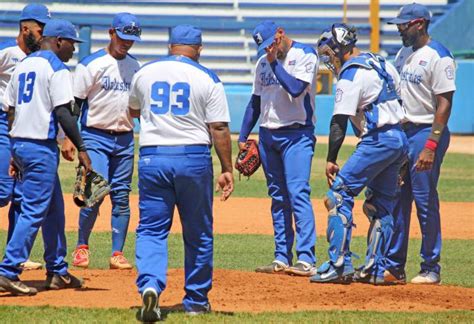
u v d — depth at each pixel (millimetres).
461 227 39531
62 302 21594
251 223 39688
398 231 25578
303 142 26359
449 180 59156
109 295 22641
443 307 21828
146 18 118688
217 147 19234
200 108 19141
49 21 22953
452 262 30922
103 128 26953
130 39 26406
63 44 22703
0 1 114812
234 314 20031
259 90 27094
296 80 25531
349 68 23547
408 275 28125
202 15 120812
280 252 26672
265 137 26781
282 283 24578
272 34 25688
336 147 23625
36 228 21984
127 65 26953
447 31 115500
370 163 23656
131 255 31250
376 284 24594
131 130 27438
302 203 26172
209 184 19422
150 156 19062
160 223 19328
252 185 55781
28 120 21812
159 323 18875
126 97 26844
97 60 26688
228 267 28906
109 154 27156
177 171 18953
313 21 121688
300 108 26234
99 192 22578
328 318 19844
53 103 21750
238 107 98250
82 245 27641
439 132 24734
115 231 27438
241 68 120000
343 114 23406
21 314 19812
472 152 80562
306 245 26062
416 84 25203
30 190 21906
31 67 21969
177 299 22203
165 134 19031
